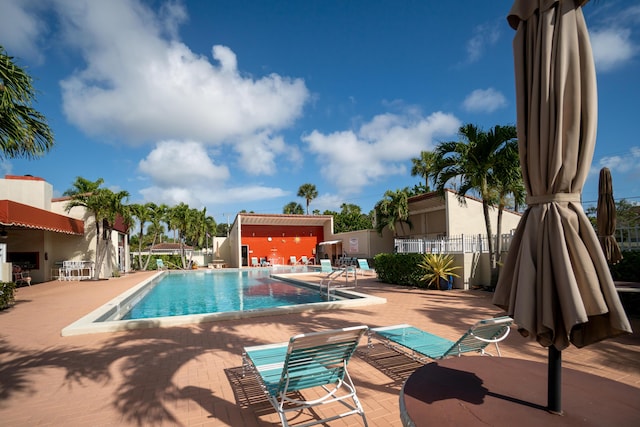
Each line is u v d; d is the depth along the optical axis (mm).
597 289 1924
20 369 4969
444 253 13102
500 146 11445
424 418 2168
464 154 11555
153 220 34344
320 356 3271
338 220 40969
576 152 2080
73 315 8945
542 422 2104
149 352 5664
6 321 8234
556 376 2209
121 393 4141
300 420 3486
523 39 2361
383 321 7531
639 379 4262
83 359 5367
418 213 24953
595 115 2096
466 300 10133
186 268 34406
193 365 5043
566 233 2029
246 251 33188
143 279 20406
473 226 19516
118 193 20750
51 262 20172
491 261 11891
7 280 12172
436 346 4574
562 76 2096
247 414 3619
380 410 3654
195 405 3816
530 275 2059
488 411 2244
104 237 21484
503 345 5602
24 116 7387
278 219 33000
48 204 19859
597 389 2559
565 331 1965
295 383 3295
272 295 14867
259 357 4145
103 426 3412
